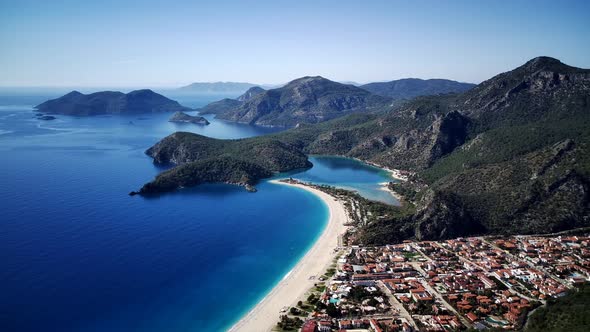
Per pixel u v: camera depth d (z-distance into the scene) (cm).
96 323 16950
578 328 14112
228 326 17038
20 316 17162
